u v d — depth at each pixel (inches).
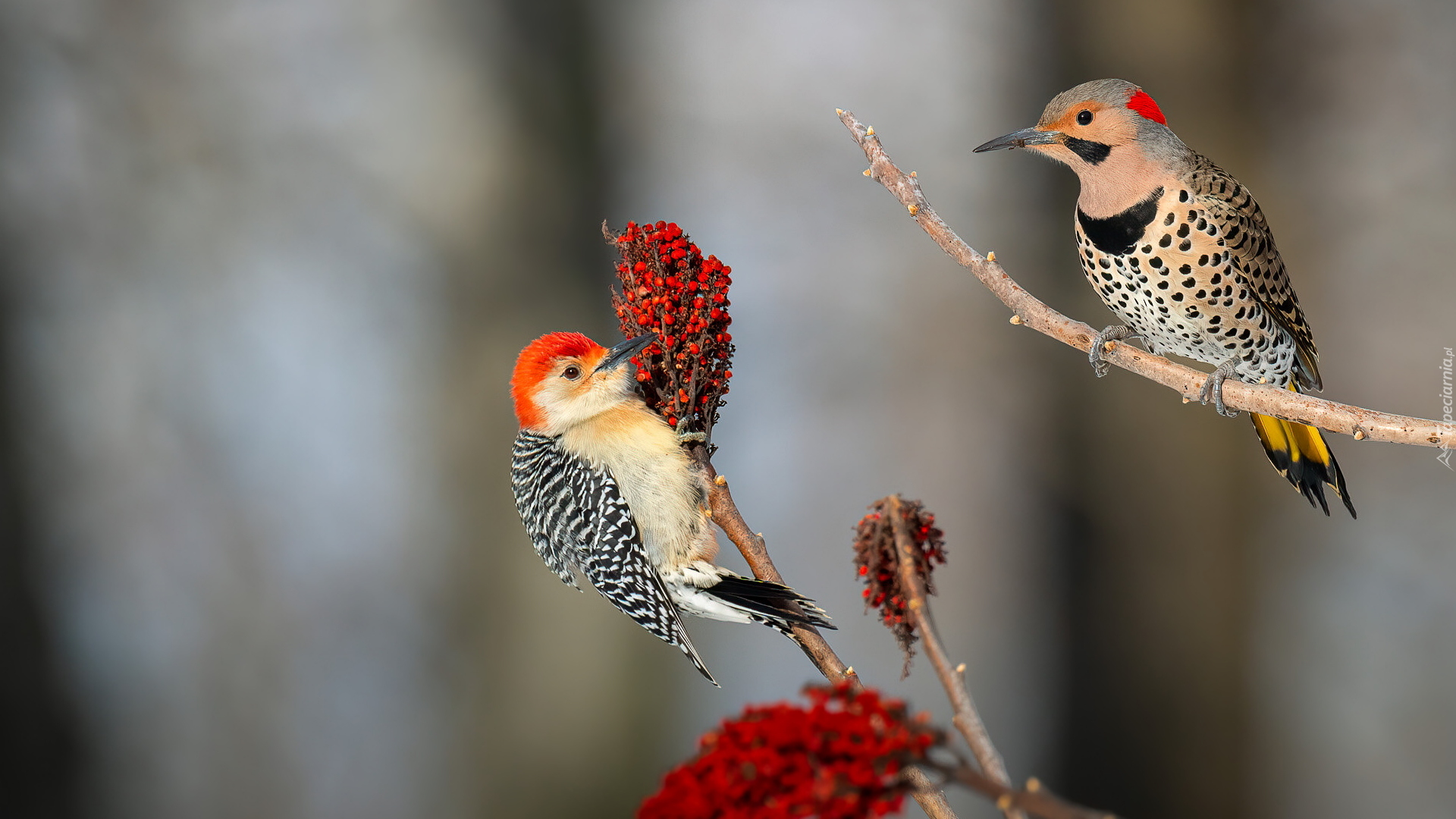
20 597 503.5
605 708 490.3
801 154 657.6
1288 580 538.0
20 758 493.4
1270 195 505.4
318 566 585.0
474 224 503.5
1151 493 475.2
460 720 516.1
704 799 114.8
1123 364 220.1
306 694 572.4
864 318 649.6
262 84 557.9
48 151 551.5
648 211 585.9
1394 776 548.4
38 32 543.5
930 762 110.4
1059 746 495.2
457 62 512.4
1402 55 540.1
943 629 622.8
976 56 631.8
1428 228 556.4
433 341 539.5
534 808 491.2
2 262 531.2
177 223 566.6
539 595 493.7
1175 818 472.4
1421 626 568.4
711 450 217.9
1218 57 470.6
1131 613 475.5
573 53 508.4
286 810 546.6
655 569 263.6
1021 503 567.5
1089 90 249.3
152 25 555.2
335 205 561.9
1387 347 571.5
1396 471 592.1
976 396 622.2
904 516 140.1
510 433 499.5
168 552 581.0
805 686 117.3
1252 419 269.3
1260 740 484.1
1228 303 251.3
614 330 510.6
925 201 212.5
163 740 557.0
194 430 585.3
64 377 561.0
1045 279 515.5
